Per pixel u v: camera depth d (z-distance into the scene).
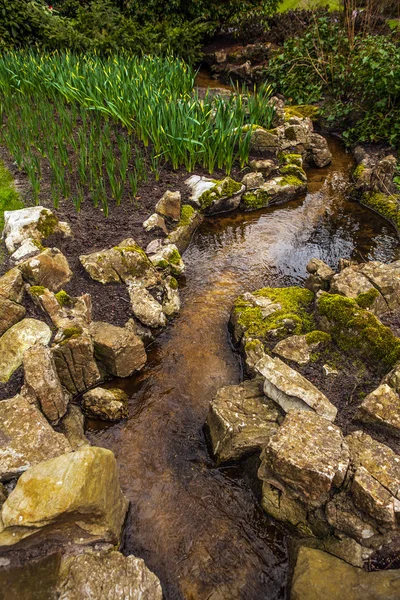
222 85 11.82
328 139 8.94
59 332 4.00
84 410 3.93
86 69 8.03
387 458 3.09
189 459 3.62
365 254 5.82
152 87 7.61
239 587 2.91
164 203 6.00
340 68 9.18
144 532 3.16
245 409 3.66
